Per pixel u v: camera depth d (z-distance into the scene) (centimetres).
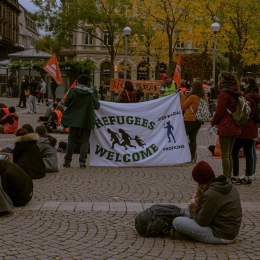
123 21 3709
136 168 1095
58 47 3881
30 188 744
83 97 1047
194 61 5581
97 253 535
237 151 927
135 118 1113
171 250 546
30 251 538
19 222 654
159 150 1118
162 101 1129
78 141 1286
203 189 569
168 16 3450
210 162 1181
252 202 786
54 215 690
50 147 1020
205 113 1130
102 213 704
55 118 1734
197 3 3312
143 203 768
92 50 6806
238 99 868
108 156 1105
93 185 898
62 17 3681
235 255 532
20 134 946
